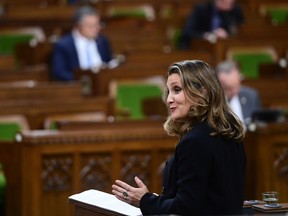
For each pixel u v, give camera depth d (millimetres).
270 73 19000
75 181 11961
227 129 6602
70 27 21578
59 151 11906
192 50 19953
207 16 20938
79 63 18156
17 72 17000
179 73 6719
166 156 12297
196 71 6719
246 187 12648
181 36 21578
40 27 21469
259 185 12578
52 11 22891
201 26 21016
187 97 6664
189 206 6395
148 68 17031
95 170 12047
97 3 23891
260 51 19750
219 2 20953
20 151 11977
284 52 20000
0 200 12891
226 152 6582
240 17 21484
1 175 13016
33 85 15477
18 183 12070
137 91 16719
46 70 17391
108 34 20656
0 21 21469
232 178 6586
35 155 11852
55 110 14508
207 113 6668
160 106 15180
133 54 18312
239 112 13867
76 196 7227
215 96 6688
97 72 16906
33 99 15359
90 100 14773
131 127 12375
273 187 12633
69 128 12141
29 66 19844
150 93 16719
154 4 24344
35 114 14406
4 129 14047
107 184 12086
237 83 13859
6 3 24172
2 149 12109
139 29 20938
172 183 6652
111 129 12250
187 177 6449
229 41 19750
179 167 6527
